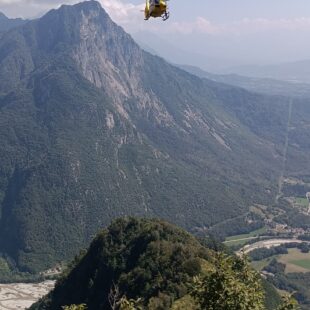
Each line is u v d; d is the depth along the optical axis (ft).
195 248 484.33
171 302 390.42
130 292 448.24
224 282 125.70
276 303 556.92
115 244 545.03
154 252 478.59
